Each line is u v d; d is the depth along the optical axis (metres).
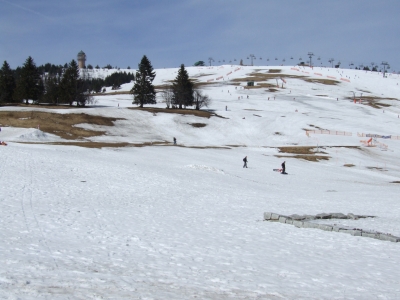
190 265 10.36
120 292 7.71
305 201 27.91
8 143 49.22
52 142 60.47
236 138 83.12
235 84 184.38
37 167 32.62
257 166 52.53
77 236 13.12
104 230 14.46
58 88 103.62
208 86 178.38
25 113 77.94
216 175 39.97
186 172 39.06
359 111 122.00
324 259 11.80
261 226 17.09
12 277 8.14
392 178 53.19
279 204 25.45
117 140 71.56
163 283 8.59
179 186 30.69
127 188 27.97
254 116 101.19
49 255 10.33
